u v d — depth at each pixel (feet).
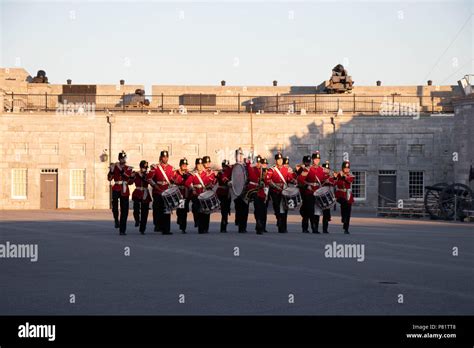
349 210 133.80
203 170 131.64
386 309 55.62
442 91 326.24
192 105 322.14
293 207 130.62
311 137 273.13
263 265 82.02
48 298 59.98
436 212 204.95
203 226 130.41
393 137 271.49
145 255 91.66
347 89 301.84
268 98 301.84
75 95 325.83
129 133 271.08
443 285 67.41
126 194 124.26
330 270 77.87
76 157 269.03
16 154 268.62
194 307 56.18
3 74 325.42
